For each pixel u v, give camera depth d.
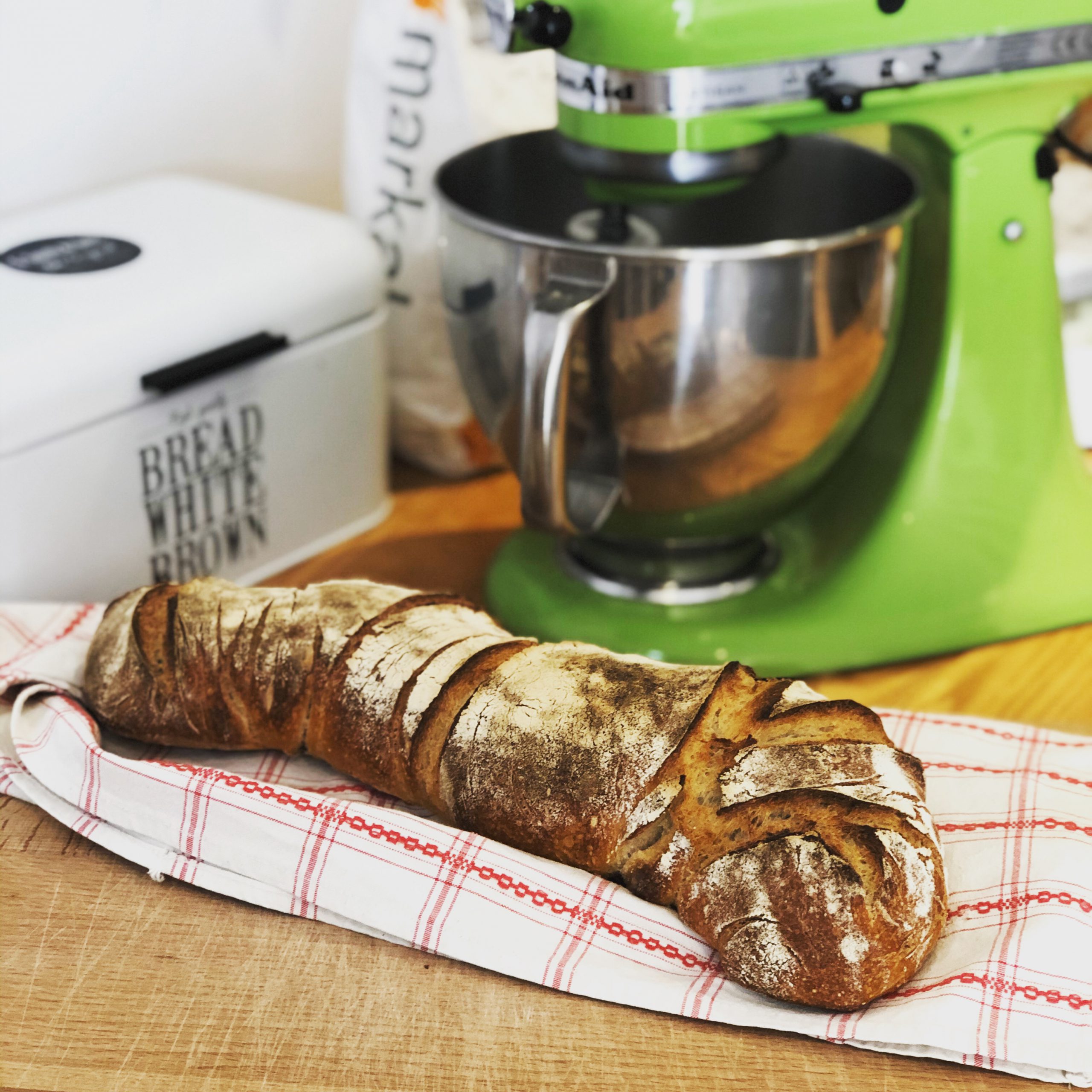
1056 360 0.73
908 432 0.73
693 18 0.60
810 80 0.62
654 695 0.53
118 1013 0.49
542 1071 0.47
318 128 0.97
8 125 0.82
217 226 0.77
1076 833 0.54
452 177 0.71
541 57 0.83
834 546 0.75
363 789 0.58
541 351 0.62
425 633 0.58
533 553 0.78
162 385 0.68
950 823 0.55
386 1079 0.47
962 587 0.72
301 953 0.52
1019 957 0.49
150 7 0.86
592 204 0.79
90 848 0.56
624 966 0.50
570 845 0.52
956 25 0.63
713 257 0.61
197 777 0.54
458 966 0.51
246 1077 0.47
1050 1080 0.47
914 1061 0.48
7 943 0.52
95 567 0.69
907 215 0.64
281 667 0.58
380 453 0.82
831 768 0.50
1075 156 0.71
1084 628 0.75
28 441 0.65
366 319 0.78
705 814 0.51
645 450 0.66
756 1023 0.48
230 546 0.75
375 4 0.82
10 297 0.68
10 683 0.59
